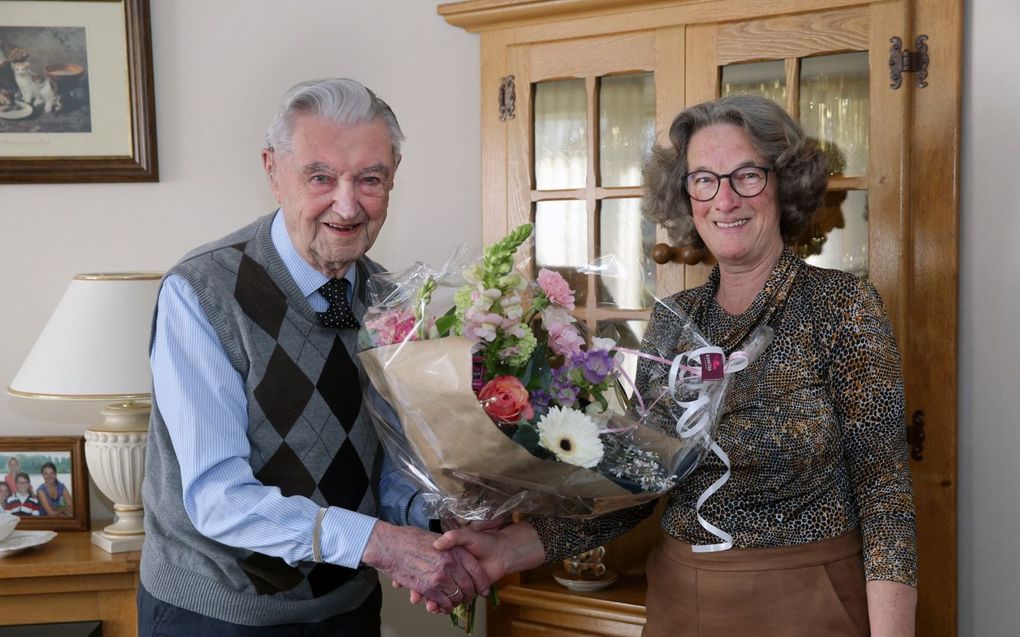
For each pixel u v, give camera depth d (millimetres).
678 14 2350
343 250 1624
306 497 1603
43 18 2596
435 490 1520
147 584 1652
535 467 1370
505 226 2604
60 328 2273
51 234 2654
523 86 2561
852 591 1558
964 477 2195
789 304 1625
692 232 1860
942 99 2123
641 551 2531
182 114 2672
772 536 1571
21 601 2230
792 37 2234
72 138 2631
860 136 2207
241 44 2674
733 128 1690
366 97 1609
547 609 2449
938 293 2154
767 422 1580
